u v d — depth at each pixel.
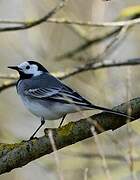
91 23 12.26
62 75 13.16
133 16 14.18
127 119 9.62
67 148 14.59
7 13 16.39
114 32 14.32
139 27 16.69
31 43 16.03
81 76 15.16
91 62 13.47
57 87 11.84
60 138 10.14
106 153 13.06
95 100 14.52
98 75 14.91
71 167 14.35
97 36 14.44
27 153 10.20
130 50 16.77
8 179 16.73
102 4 14.61
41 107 11.98
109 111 10.06
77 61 14.66
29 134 16.80
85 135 10.16
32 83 12.30
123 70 14.38
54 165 14.77
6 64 17.47
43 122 12.09
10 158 10.20
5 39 17.42
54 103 11.72
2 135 16.30
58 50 15.79
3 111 17.19
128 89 9.66
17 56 17.28
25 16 15.41
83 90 14.94
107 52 13.57
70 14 15.08
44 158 14.86
